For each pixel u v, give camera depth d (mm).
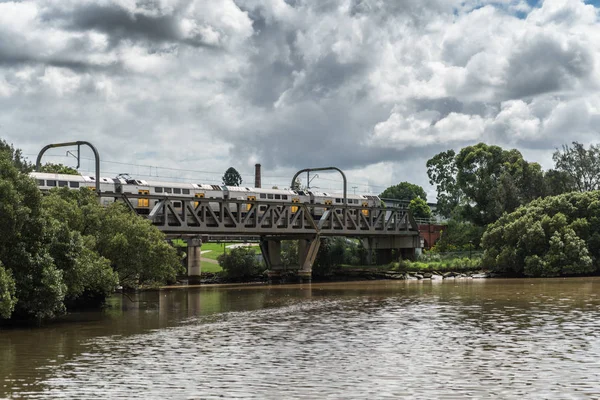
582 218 132625
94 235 69250
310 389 29312
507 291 90562
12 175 51188
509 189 160500
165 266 74812
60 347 41719
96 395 28359
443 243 162875
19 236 50188
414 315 60188
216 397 27984
